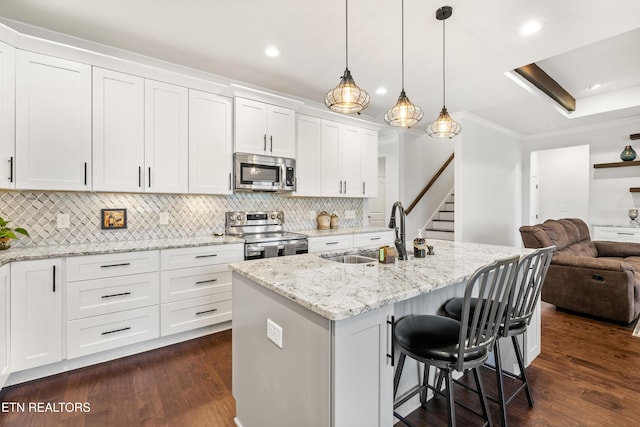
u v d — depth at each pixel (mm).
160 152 2787
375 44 2623
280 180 3455
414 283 1351
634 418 1734
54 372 2166
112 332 2346
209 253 2791
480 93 3750
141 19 2281
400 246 1918
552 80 3963
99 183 2494
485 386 2074
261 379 1465
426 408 1845
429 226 6156
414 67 3053
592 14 2184
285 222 3932
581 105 4746
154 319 2525
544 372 2227
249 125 3264
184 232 3158
